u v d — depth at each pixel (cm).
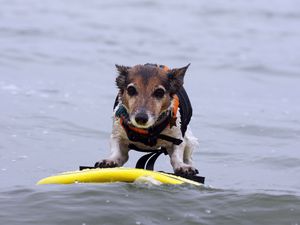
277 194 879
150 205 813
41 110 1516
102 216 777
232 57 2381
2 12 2972
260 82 2041
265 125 1500
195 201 834
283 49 2595
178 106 939
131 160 1212
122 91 908
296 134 1434
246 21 3189
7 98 1600
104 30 2747
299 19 3306
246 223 786
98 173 891
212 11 3397
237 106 1700
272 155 1259
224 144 1343
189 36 2745
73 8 3241
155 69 900
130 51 2378
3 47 2267
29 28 2655
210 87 1925
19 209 795
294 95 1875
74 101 1631
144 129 914
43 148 1242
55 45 2386
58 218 770
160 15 3209
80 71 2016
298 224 790
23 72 1938
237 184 1051
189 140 1012
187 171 929
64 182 891
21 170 1084
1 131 1323
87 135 1364
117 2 3491
